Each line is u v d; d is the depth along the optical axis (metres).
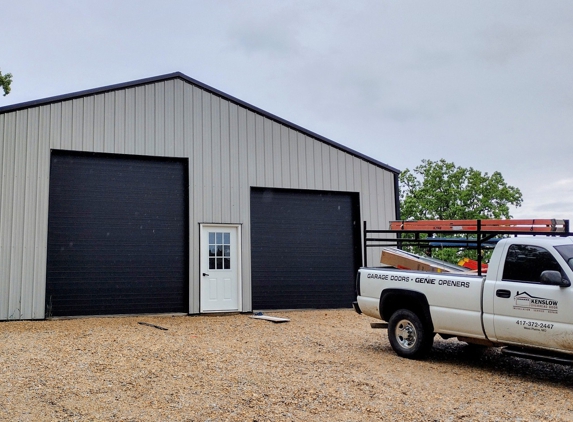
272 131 15.23
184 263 13.97
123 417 5.40
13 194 12.26
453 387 6.79
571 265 6.85
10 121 12.38
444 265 9.55
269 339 9.91
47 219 12.48
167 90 14.06
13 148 12.36
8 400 5.79
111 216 13.38
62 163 13.02
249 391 6.36
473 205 30.25
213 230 14.27
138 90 13.73
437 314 8.12
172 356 8.12
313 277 15.55
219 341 9.56
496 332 7.42
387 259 10.31
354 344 9.59
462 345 9.77
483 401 6.20
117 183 13.52
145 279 13.54
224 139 14.56
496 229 8.34
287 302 15.12
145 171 13.84
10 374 6.84
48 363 7.48
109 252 13.27
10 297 12.01
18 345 8.81
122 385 6.48
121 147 13.38
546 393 6.56
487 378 7.29
